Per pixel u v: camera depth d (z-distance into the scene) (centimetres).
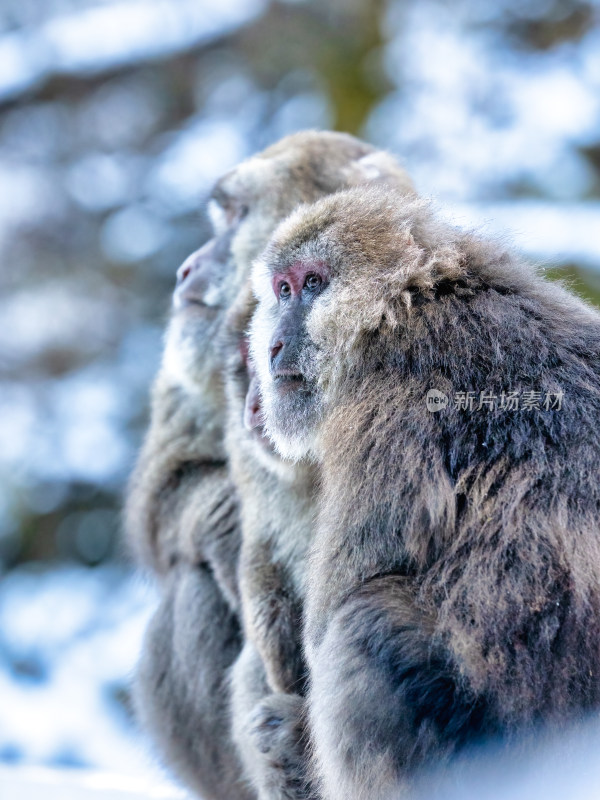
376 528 1041
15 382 3844
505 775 944
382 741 983
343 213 1194
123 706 3009
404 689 976
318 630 1070
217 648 1482
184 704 1509
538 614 945
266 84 3941
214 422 1591
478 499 1003
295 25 3903
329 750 1022
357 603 1023
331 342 1153
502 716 941
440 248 1129
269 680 1270
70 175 4081
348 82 3806
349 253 1160
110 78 4088
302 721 1188
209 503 1520
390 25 3928
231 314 1423
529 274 1144
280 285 1235
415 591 1016
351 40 3866
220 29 3981
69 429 3706
